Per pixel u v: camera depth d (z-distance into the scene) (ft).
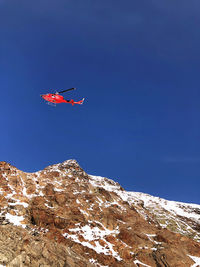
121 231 195.31
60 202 206.80
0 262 106.73
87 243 169.89
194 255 187.62
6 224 141.28
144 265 165.07
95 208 217.77
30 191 209.67
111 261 158.40
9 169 228.22
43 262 118.93
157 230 214.48
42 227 173.78
